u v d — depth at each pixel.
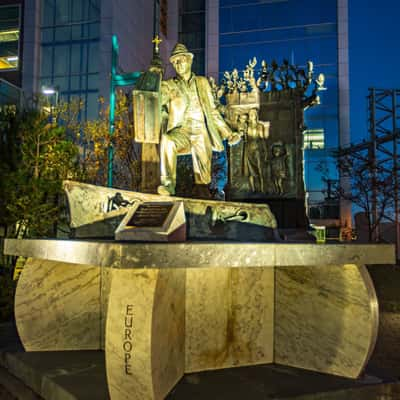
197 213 5.31
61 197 10.78
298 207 11.51
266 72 12.04
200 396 3.99
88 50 24.89
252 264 3.73
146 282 3.56
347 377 4.57
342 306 4.67
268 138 11.84
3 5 25.80
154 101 6.27
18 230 9.98
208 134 6.94
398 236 21.38
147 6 29.72
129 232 3.66
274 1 29.20
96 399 3.91
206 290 4.77
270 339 5.14
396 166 21.81
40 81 25.27
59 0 25.53
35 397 4.48
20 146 10.22
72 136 18.34
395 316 9.99
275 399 3.95
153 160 6.77
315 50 28.34
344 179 26.27
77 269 5.63
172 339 4.14
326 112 27.58
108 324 3.62
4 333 7.01
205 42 30.70
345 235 24.08
